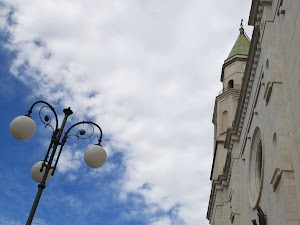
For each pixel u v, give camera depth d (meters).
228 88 50.38
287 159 22.47
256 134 31.77
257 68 30.88
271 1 27.88
